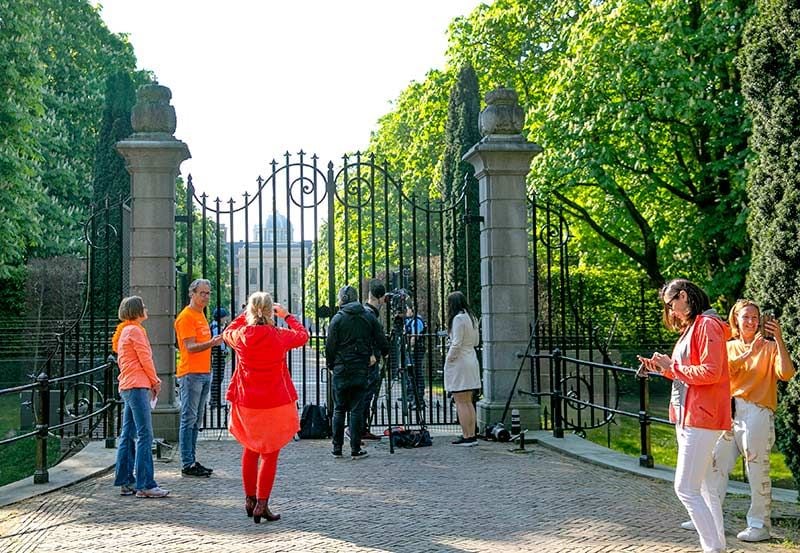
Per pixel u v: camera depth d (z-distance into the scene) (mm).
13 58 18688
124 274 10500
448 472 7840
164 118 9922
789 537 5492
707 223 14125
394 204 28766
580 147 14562
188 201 9906
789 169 6043
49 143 24828
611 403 15203
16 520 5984
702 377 4664
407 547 5242
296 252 48281
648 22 14531
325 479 7512
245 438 5887
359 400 8633
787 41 6121
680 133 15086
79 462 8188
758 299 6320
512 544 5312
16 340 21172
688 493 4770
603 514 6117
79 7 27797
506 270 10281
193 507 6391
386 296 10109
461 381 9414
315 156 10352
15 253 19578
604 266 19406
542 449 9180
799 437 6027
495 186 10312
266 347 5879
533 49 19469
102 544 5320
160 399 9609
